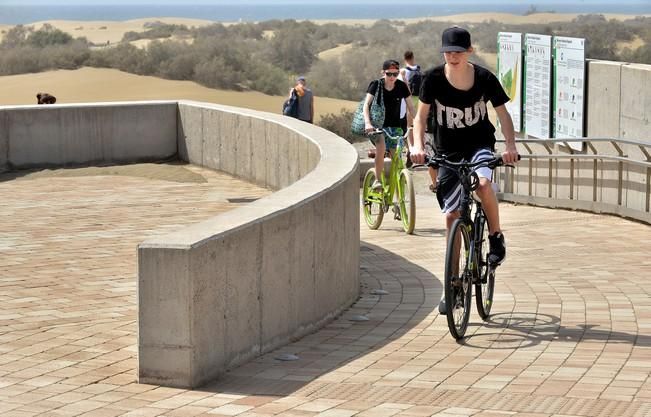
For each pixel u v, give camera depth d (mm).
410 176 14141
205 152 20109
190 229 7379
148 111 20781
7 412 6359
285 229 8148
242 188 17734
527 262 11766
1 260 11609
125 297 9766
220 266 7230
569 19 145500
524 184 18328
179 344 6941
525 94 18703
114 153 20609
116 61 93250
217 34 148000
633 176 15250
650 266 11289
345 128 48719
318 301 8812
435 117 8312
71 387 6934
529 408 6227
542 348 7793
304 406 6445
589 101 16484
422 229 14734
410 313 9281
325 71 92062
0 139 19672
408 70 21984
